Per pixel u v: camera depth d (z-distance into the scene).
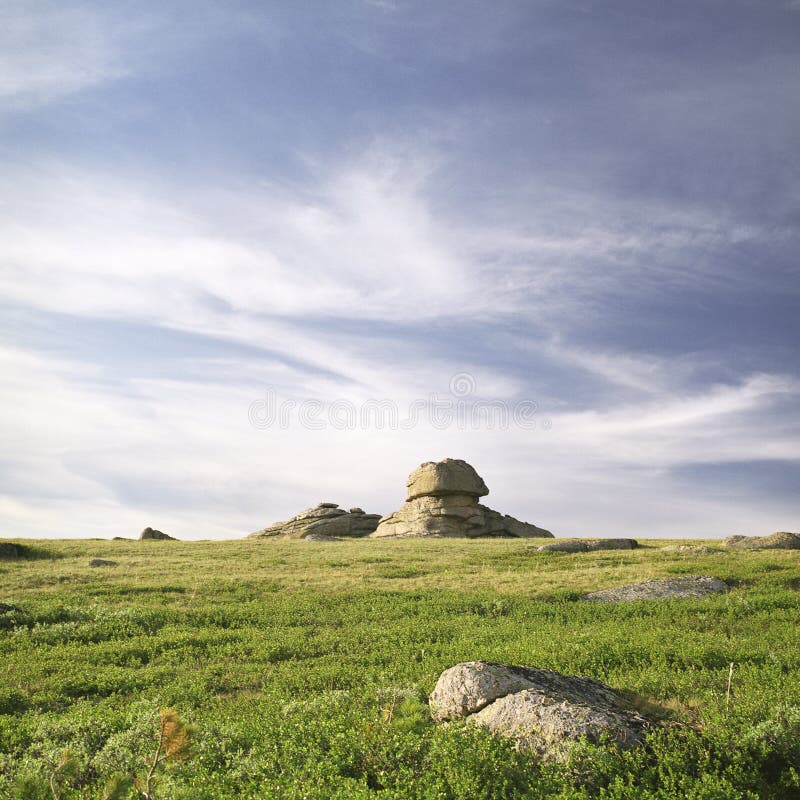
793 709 9.80
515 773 8.73
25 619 23.86
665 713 10.80
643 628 20.48
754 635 18.77
